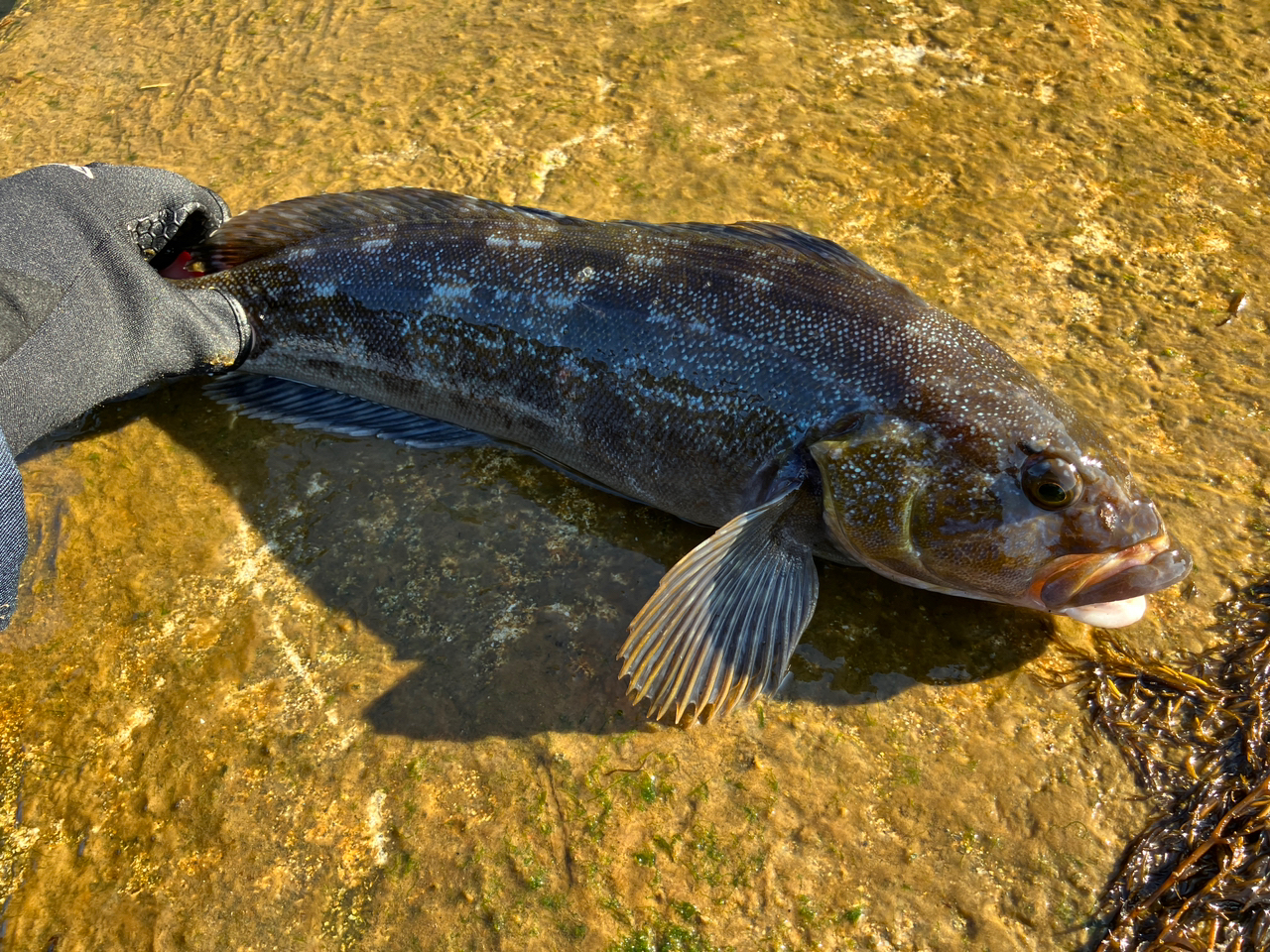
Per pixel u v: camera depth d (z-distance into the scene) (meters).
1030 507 0.36
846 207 0.54
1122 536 0.35
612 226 0.44
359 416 0.48
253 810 0.36
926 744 0.36
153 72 0.70
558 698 0.38
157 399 0.49
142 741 0.38
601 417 0.42
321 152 0.60
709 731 0.37
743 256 0.41
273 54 0.70
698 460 0.41
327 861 0.35
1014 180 0.55
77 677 0.40
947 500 0.36
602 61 0.65
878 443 0.37
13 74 0.71
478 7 0.72
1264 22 0.64
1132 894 0.33
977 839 0.34
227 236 0.49
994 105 0.59
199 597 0.42
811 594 0.38
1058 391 0.45
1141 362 0.46
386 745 0.37
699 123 0.60
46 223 0.43
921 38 0.65
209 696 0.39
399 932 0.34
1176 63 0.62
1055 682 0.37
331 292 0.46
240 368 0.49
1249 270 0.49
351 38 0.70
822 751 0.36
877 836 0.34
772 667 0.37
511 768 0.37
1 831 0.37
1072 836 0.34
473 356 0.45
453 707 0.38
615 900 0.34
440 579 0.42
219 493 0.45
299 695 0.39
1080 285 0.49
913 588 0.40
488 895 0.34
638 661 0.37
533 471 0.45
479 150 0.59
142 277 0.45
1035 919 0.33
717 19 0.67
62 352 0.42
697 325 0.41
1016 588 0.37
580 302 0.42
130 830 0.36
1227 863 0.33
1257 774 0.34
